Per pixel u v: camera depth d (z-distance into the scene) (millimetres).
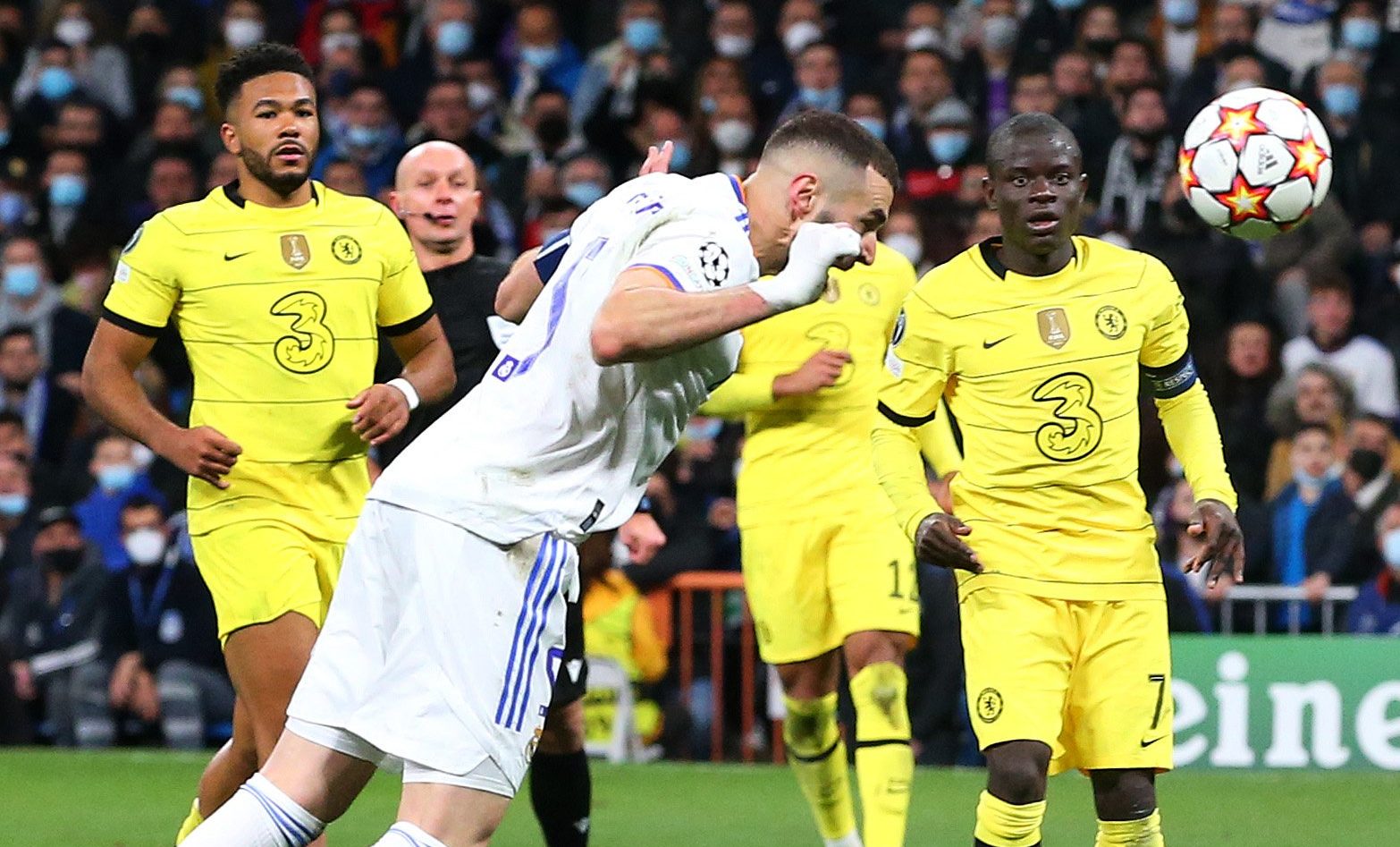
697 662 35625
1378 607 34594
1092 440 19484
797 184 15336
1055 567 19359
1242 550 19594
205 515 19812
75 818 28703
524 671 15258
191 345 19891
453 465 15289
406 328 20641
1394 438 38469
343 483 20234
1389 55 48000
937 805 29938
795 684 25047
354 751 15492
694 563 35719
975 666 19453
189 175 48562
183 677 36031
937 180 44031
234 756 20141
